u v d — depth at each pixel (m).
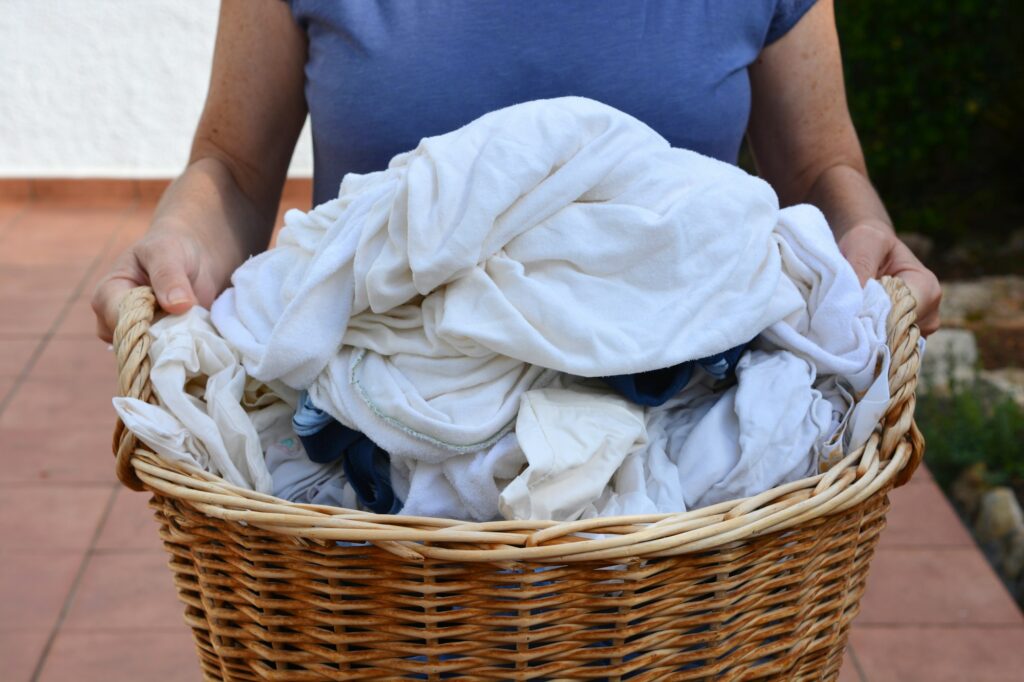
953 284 3.14
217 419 0.83
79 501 2.25
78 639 1.87
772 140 1.20
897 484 0.85
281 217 3.64
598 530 0.69
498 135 0.82
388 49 1.04
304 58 1.13
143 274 0.98
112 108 3.83
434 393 0.82
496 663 0.71
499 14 1.04
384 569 0.70
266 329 0.90
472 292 0.81
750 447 0.79
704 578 0.72
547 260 0.83
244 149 1.14
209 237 1.05
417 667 0.71
